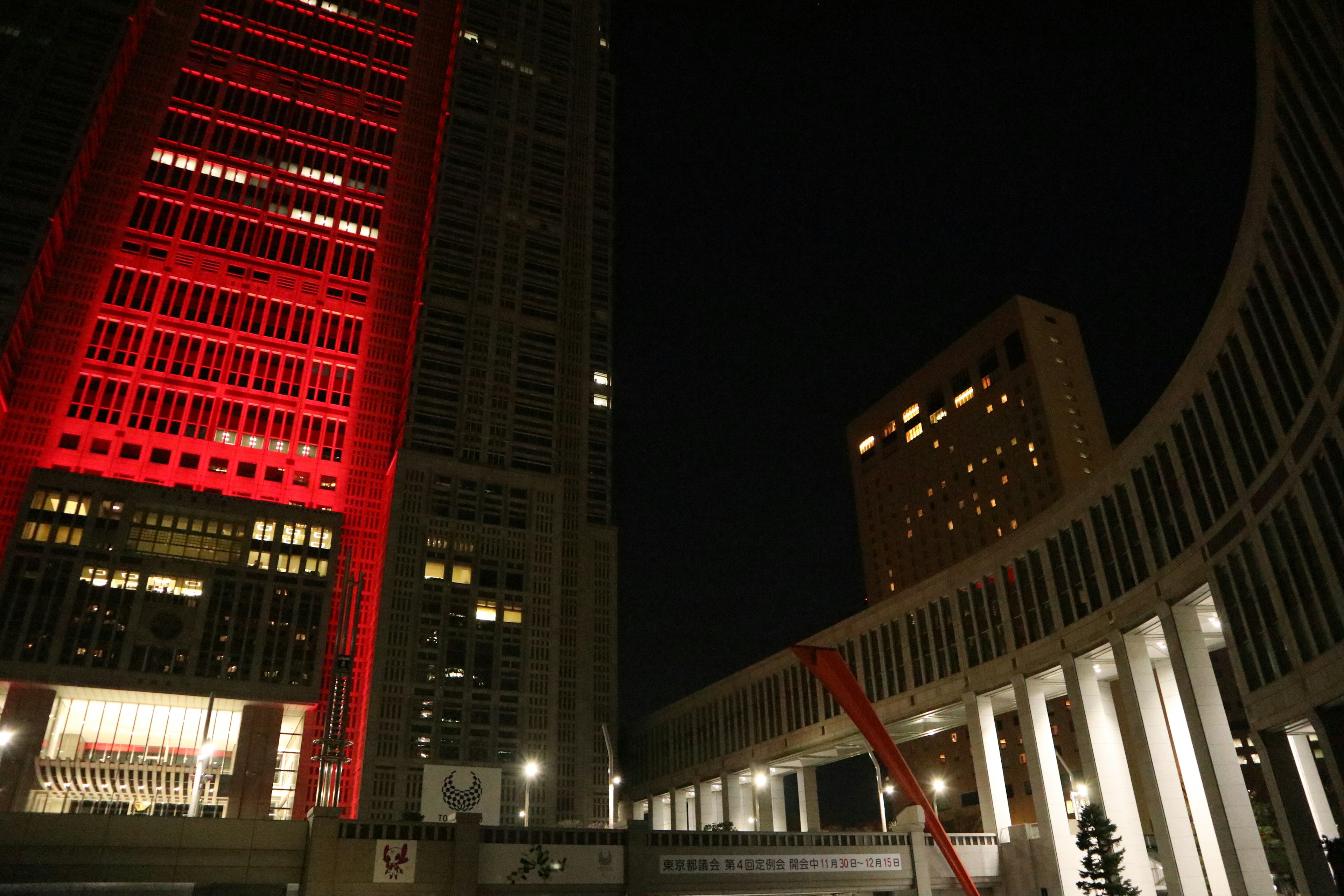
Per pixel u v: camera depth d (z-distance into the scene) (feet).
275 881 166.71
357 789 317.01
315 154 424.87
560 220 463.83
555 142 482.28
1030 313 510.17
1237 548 177.37
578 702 375.86
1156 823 203.31
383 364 398.42
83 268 352.90
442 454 381.19
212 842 165.37
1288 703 161.27
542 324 433.89
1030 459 483.10
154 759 292.40
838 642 339.77
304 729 310.45
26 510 288.10
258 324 379.55
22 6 362.53
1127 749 336.90
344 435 378.53
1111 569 224.33
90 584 285.84
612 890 189.57
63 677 270.87
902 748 498.28
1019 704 252.21
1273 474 163.32
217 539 308.40
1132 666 215.92
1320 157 143.33
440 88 472.44
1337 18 129.90
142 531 299.79
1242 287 172.14
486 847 181.88
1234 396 179.11
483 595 362.53
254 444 359.05
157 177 382.63
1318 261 146.92
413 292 417.69
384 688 330.54
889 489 584.81
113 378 343.46
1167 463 204.54
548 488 395.55
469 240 431.02
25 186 334.44
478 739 337.93
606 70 530.68
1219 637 220.64
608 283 467.52
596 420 439.63
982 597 273.75
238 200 396.78
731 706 406.41
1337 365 140.26
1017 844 238.07
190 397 354.95
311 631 307.37
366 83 454.40
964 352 544.21
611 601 408.87
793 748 354.74
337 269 406.21
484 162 453.58
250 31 433.89
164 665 284.00
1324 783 230.68
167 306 364.38
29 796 261.03
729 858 204.03
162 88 399.03
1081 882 206.18
